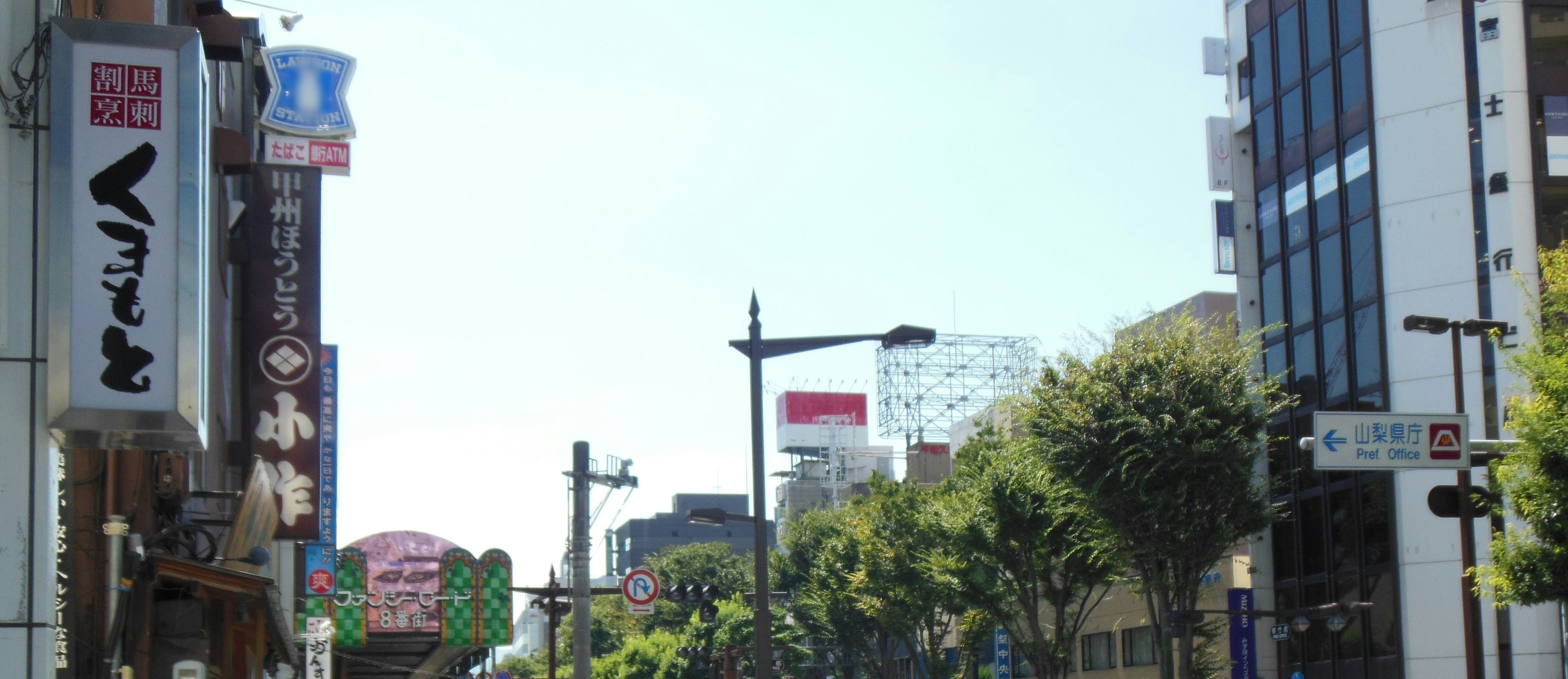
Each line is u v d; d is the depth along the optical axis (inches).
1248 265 1846.7
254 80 1131.9
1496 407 1449.3
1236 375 1349.7
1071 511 1434.5
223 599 714.8
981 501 1539.1
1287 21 1781.5
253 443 944.9
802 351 807.1
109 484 626.2
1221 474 1290.6
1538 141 1476.4
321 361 1020.5
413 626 1723.7
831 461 4648.1
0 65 475.2
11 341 473.4
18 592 454.9
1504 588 834.8
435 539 1755.7
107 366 475.2
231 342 1042.1
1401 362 1540.4
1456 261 1503.4
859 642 2207.2
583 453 1167.6
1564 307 872.9
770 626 793.6
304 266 969.5
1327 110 1694.1
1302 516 1712.6
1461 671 1457.9
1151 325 1405.0
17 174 482.6
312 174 981.8
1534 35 1503.4
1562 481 797.2
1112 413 1316.4
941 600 1812.3
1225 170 1876.2
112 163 488.1
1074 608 2153.1
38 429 468.8
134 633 613.9
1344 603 1269.7
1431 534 1505.9
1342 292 1649.9
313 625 1288.1
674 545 7135.8
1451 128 1524.4
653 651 3651.6
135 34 498.3
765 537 802.8
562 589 1728.6
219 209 923.4
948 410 3892.7
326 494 1275.8
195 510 866.1
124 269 482.9
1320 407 1681.8
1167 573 1354.6
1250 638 1724.9
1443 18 1546.5
